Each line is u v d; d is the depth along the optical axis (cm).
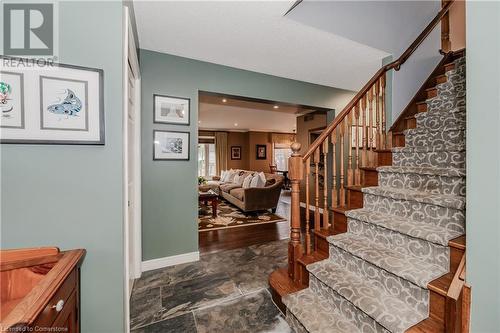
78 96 115
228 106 521
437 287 113
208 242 324
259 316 171
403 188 194
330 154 429
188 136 267
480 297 76
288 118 682
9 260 100
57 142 112
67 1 114
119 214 124
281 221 435
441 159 187
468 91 77
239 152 967
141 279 224
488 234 73
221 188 653
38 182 112
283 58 272
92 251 120
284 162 1005
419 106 260
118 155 123
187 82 267
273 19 196
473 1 74
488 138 72
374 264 144
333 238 182
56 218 115
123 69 125
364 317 131
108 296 122
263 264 256
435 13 295
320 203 480
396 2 267
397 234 156
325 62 284
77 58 116
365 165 241
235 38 226
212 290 204
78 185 117
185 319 168
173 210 260
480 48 73
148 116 247
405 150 215
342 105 389
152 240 249
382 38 256
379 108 259
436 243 132
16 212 109
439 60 299
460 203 135
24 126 106
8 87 104
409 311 123
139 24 200
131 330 156
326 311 151
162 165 255
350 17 233
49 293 75
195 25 203
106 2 121
